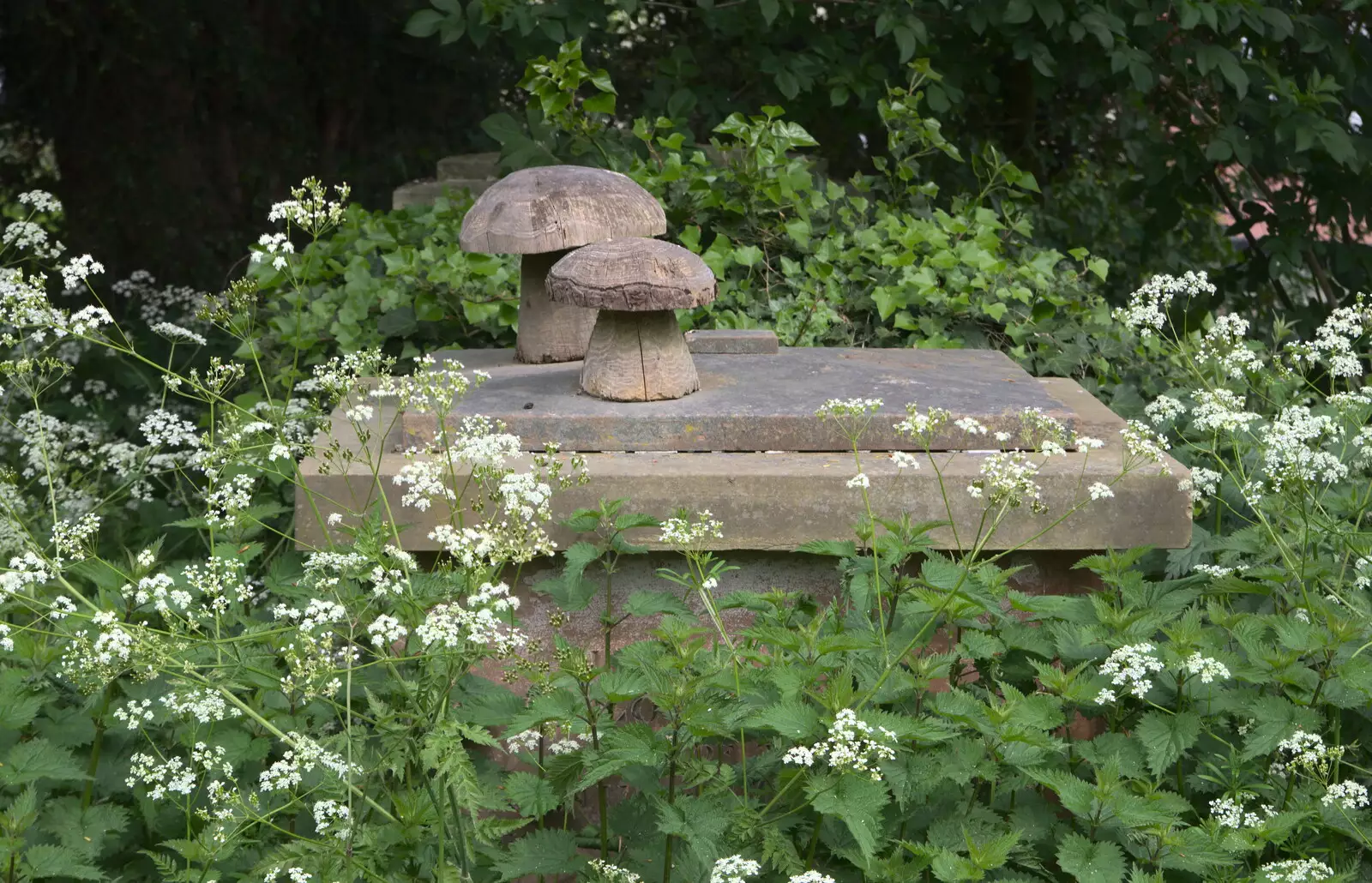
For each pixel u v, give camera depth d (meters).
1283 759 3.04
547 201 4.46
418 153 10.73
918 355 4.73
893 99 6.75
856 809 2.46
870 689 2.88
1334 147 6.67
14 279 3.31
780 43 7.28
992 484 3.18
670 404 3.94
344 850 2.57
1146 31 6.99
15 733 2.99
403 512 3.56
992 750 2.81
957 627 3.47
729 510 3.58
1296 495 3.60
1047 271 5.92
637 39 9.44
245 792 3.00
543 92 6.26
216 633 2.77
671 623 2.89
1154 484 3.59
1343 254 7.38
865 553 3.54
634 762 2.58
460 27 6.50
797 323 5.63
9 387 5.91
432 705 2.51
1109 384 5.62
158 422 3.36
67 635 2.67
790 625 3.26
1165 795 2.71
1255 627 3.17
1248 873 2.89
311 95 10.18
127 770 3.09
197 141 9.88
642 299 3.78
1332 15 7.54
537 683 2.79
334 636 3.40
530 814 2.78
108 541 4.90
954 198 6.49
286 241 3.41
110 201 9.84
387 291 5.78
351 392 4.41
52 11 9.16
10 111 9.71
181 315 7.68
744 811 2.60
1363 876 2.91
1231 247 9.42
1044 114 8.86
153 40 9.40
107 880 2.86
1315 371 5.38
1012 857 2.78
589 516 3.34
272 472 3.34
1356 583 3.44
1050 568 3.75
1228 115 7.14
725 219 6.24
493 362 4.80
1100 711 3.23
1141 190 8.17
